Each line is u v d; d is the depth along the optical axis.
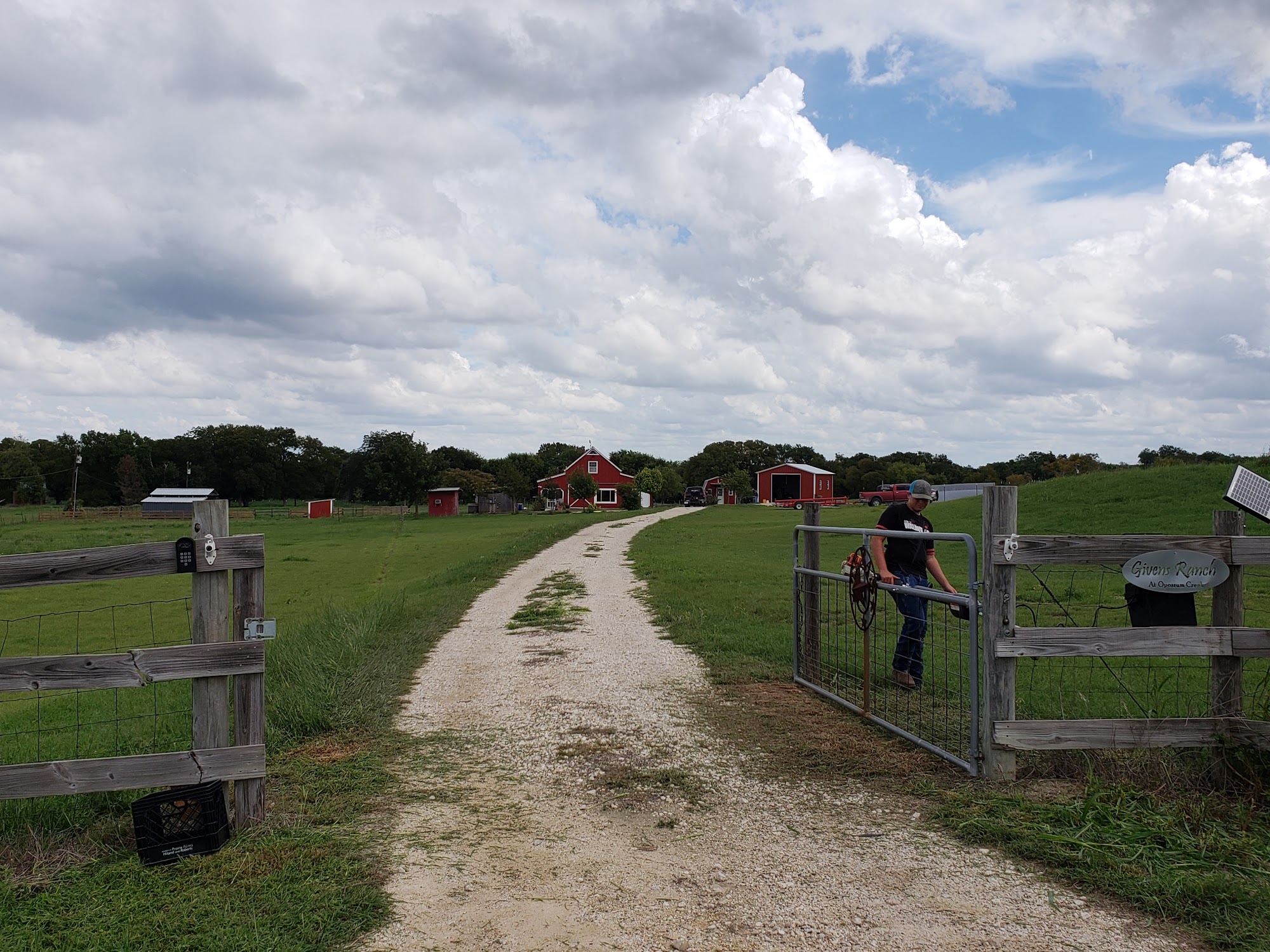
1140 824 4.51
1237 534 5.46
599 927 3.64
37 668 4.41
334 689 8.00
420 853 4.41
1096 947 3.46
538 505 84.19
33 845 4.43
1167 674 7.90
